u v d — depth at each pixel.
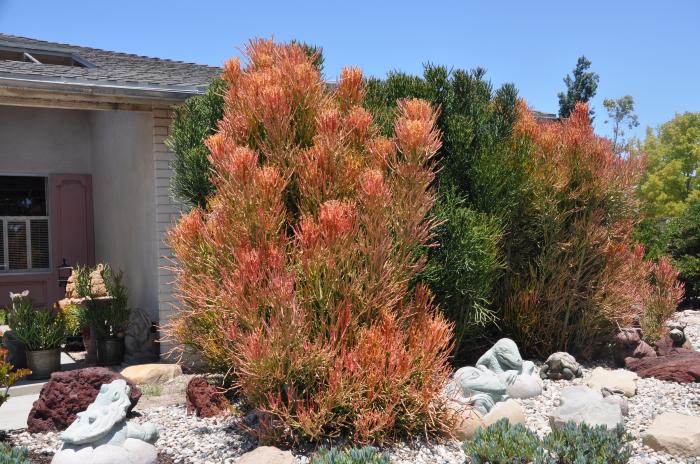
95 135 12.37
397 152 5.52
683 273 13.80
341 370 4.54
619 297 8.07
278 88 5.33
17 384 7.64
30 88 7.49
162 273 8.70
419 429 4.95
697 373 6.97
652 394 6.61
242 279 4.64
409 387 4.73
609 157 8.04
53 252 12.51
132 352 8.72
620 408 5.50
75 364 9.00
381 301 4.91
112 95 8.01
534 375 6.79
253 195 4.95
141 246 9.53
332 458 3.98
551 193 7.76
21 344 8.23
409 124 5.19
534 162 7.79
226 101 6.02
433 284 6.71
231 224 5.09
